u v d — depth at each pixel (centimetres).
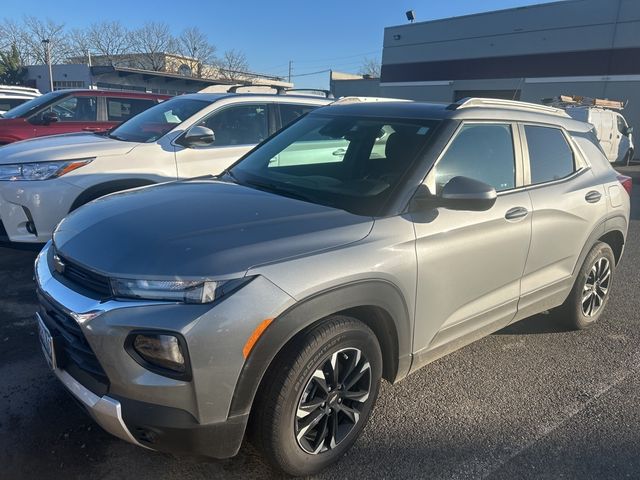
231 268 221
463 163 319
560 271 395
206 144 568
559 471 277
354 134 340
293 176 335
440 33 2977
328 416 260
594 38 2409
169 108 631
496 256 327
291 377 234
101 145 538
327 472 267
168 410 214
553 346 421
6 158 498
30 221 492
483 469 276
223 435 224
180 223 253
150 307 213
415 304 283
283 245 239
